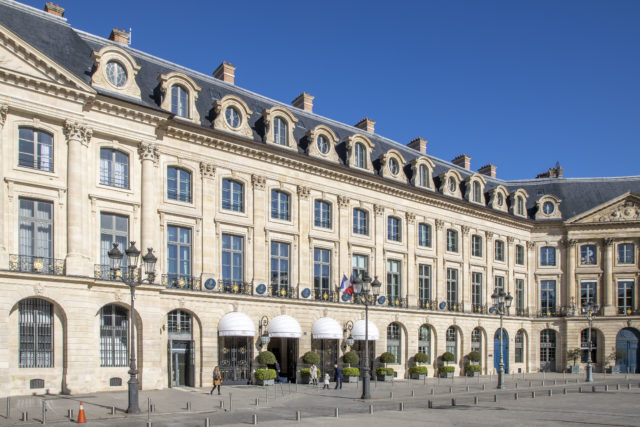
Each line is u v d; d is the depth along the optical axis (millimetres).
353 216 42375
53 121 28109
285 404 26062
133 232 30547
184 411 22828
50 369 27016
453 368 45625
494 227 52688
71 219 27891
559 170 60906
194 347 32656
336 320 39375
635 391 33469
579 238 54812
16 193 26812
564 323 54219
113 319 29422
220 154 35219
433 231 47406
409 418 21250
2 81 26547
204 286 33219
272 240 37250
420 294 45969
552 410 23891
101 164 30094
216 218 34438
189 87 33875
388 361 40781
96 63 30109
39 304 27188
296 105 45875
